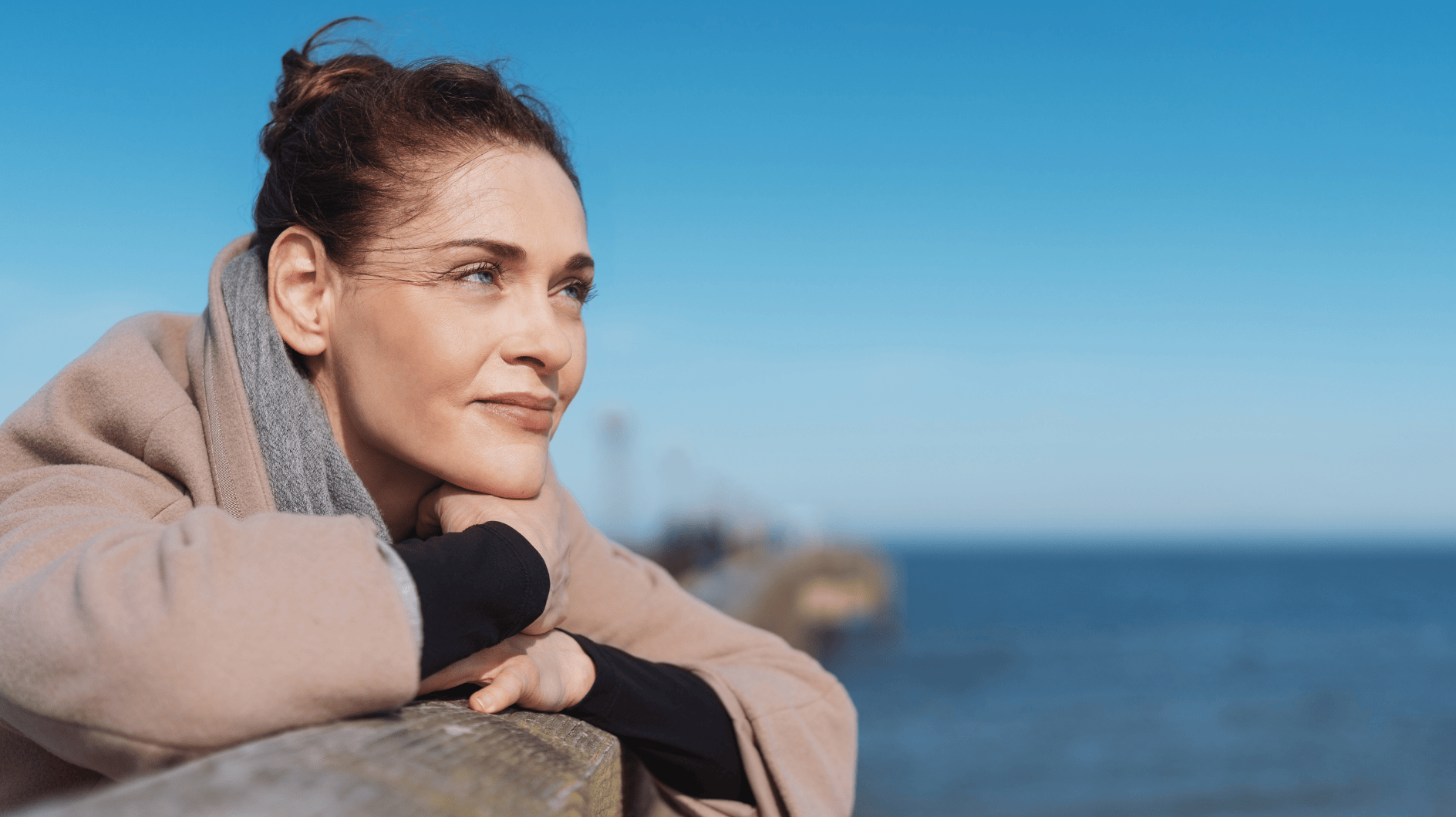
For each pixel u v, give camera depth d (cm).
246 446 117
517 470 117
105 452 120
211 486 118
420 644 85
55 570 84
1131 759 2194
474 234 114
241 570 78
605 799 102
